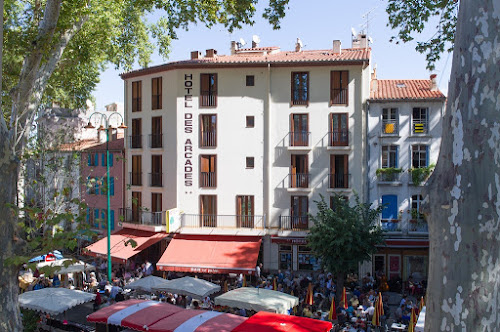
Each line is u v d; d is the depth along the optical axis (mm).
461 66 6566
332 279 26188
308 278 26375
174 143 30438
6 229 8961
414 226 27906
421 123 28172
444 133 6820
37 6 22672
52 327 18188
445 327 6492
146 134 32188
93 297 18547
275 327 13727
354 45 34562
